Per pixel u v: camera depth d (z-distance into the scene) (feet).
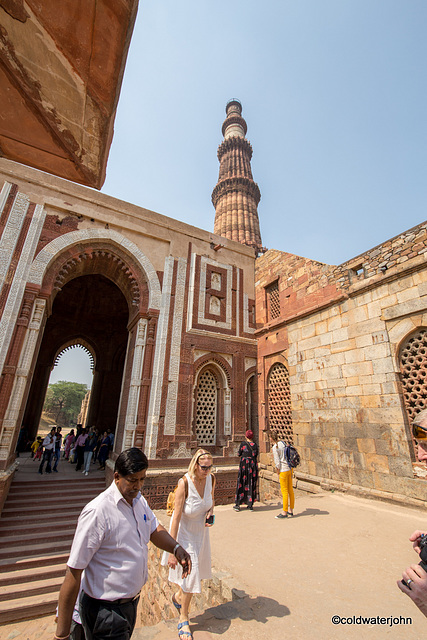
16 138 6.70
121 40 5.12
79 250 31.71
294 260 33.81
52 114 6.21
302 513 19.19
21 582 20.67
